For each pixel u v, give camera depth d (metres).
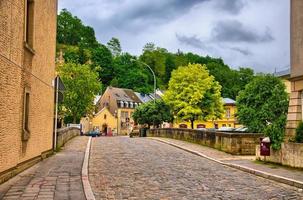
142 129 55.16
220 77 98.38
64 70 71.38
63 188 11.44
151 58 127.31
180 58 128.50
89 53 118.62
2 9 10.97
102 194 11.45
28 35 15.17
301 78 18.59
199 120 66.56
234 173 16.42
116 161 19.70
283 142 17.88
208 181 14.17
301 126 17.56
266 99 38.41
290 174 15.03
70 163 17.41
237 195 11.62
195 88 64.31
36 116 16.70
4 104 11.46
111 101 108.88
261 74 39.72
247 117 38.56
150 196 11.25
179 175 15.49
